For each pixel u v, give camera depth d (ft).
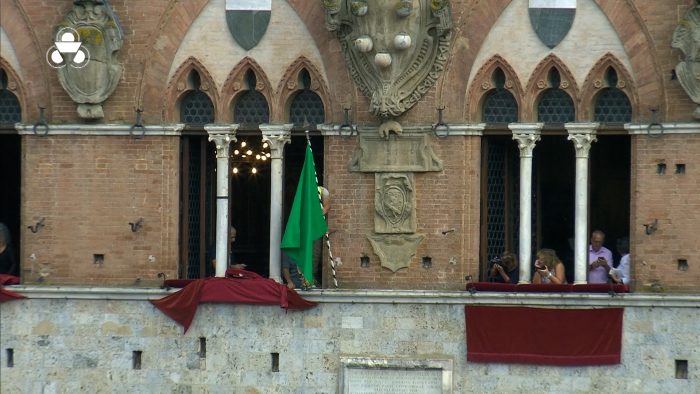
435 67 330.13
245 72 338.13
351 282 333.83
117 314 335.67
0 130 344.90
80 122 339.98
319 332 329.93
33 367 337.52
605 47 327.06
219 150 337.31
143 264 338.75
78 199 340.18
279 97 336.08
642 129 325.01
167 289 333.62
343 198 334.03
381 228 332.39
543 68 329.31
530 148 329.52
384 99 329.11
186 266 341.82
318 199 329.31
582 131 327.47
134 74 338.95
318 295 328.49
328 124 334.24
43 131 340.39
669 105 323.78
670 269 324.19
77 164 340.18
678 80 321.93
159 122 338.54
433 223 331.16
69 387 336.90
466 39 330.54
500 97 332.39
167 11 338.34
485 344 324.80
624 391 321.73
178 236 340.18
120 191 339.16
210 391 332.80
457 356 326.03
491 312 324.39
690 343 319.27
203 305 332.80
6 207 371.97
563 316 322.55
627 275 328.90
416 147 331.57
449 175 330.75
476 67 330.75
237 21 337.31
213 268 341.82
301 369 330.34
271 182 336.70
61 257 340.59
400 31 327.67
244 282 330.13
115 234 339.16
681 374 320.29
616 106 328.90
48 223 340.80
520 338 323.98
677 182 323.57
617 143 347.56
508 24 330.13
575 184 330.13
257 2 336.90
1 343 338.54
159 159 338.54
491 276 334.44
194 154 342.03
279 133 335.47
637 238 325.62
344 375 328.49
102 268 339.36
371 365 327.67
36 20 341.62
